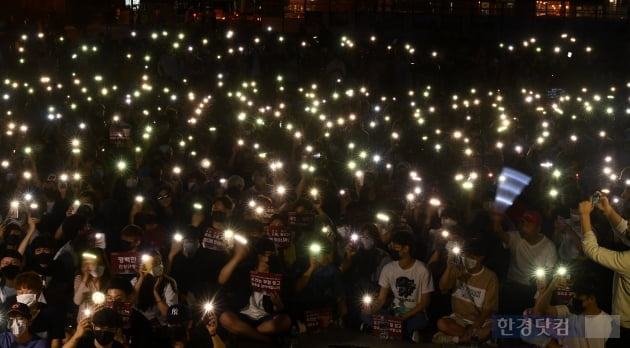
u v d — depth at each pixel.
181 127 20.89
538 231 11.63
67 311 10.69
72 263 11.26
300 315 11.45
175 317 9.34
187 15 36.66
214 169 16.95
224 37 34.72
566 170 16.95
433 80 32.81
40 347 9.04
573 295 9.91
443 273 11.47
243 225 11.37
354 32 38.53
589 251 9.33
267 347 10.81
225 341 10.91
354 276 11.85
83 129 20.17
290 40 35.56
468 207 13.77
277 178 15.14
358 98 25.83
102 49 32.12
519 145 19.78
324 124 21.67
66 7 39.81
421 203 13.48
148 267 10.05
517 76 33.41
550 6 42.53
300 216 12.38
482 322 10.86
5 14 38.00
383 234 12.64
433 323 11.47
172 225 13.33
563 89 31.44
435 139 20.33
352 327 11.61
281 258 11.52
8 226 11.88
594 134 21.78
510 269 11.79
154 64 30.84
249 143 19.67
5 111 22.95
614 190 14.87
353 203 13.26
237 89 28.69
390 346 10.89
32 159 15.84
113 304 9.12
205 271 11.00
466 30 39.47
